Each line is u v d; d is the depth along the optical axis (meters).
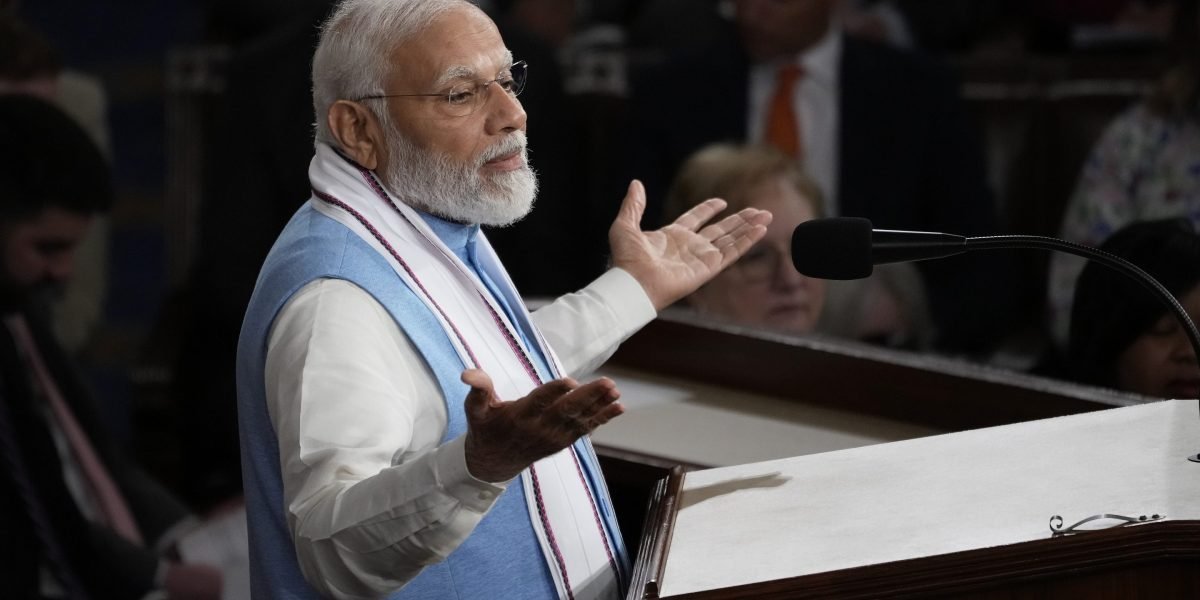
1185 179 14.55
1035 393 8.36
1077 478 5.53
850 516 5.52
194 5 26.22
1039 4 18.94
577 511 6.48
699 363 9.55
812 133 15.27
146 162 24.19
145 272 22.36
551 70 15.68
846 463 6.27
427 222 6.81
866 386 8.89
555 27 19.31
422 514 5.33
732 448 8.20
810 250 6.30
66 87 16.39
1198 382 9.82
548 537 6.36
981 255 14.88
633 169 15.49
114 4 26.22
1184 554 4.71
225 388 14.18
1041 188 16.16
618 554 6.71
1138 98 15.91
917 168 15.23
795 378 9.15
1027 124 16.20
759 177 11.73
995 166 16.25
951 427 8.64
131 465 11.53
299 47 14.61
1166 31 17.47
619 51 19.08
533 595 6.30
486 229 15.51
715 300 11.82
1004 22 19.09
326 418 5.73
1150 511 5.00
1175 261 9.77
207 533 11.45
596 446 7.80
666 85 15.47
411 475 5.35
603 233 15.56
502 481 5.35
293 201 14.59
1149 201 14.70
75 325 15.48
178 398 14.29
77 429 11.09
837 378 9.00
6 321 10.74
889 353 9.01
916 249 6.23
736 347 9.37
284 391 5.90
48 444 10.59
